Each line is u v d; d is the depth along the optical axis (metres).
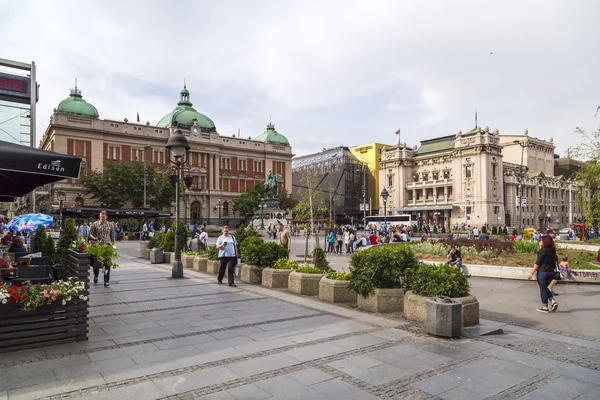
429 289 7.96
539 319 8.65
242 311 8.84
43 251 9.66
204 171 72.25
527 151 97.62
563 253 18.77
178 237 14.39
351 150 110.12
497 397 4.59
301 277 10.94
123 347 6.19
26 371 5.14
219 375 5.11
